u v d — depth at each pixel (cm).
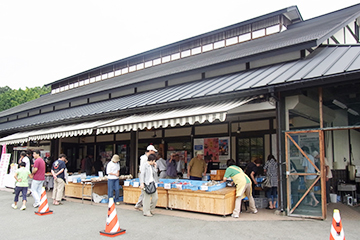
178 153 1448
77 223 739
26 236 633
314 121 807
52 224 731
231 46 1591
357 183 1188
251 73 972
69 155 1967
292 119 851
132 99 1278
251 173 908
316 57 892
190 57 1750
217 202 783
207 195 802
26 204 1018
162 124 860
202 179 1118
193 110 865
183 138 1434
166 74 1273
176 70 1308
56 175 1000
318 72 727
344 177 1197
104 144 1853
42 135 1338
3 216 827
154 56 2034
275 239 582
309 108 798
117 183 998
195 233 631
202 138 1369
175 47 1925
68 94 2103
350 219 758
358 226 679
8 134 2022
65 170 1040
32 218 799
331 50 931
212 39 1755
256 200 916
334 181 1127
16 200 938
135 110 1100
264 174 1098
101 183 1113
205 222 720
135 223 721
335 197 1044
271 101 799
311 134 761
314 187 748
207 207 801
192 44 1847
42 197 855
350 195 1099
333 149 1155
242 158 1245
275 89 772
